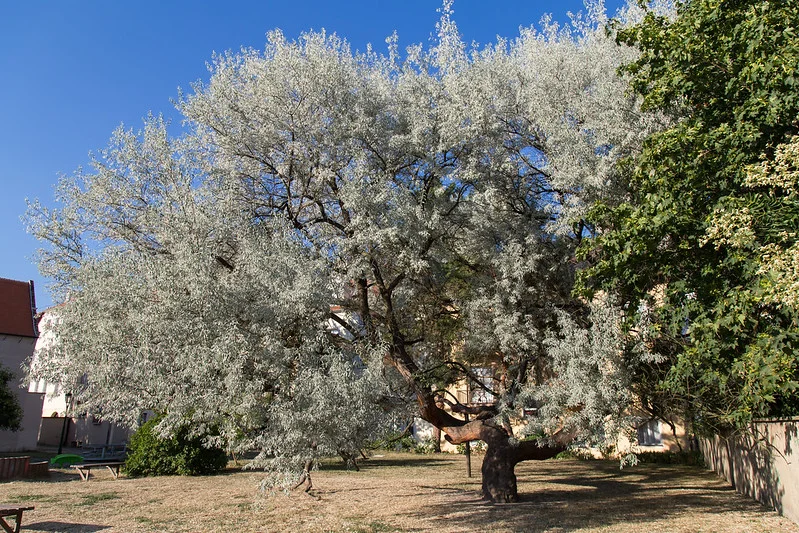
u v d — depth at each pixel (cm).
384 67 1181
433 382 1245
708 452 1861
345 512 1102
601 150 1080
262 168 1097
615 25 995
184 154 1018
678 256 850
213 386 760
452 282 1288
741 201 723
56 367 894
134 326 777
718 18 814
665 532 891
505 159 1073
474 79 1112
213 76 1081
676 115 1004
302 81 1041
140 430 1769
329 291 880
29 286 2867
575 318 1145
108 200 1007
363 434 820
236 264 882
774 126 747
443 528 938
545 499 1259
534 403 1166
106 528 932
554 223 1069
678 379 890
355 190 932
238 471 1838
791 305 632
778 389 744
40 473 1625
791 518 973
